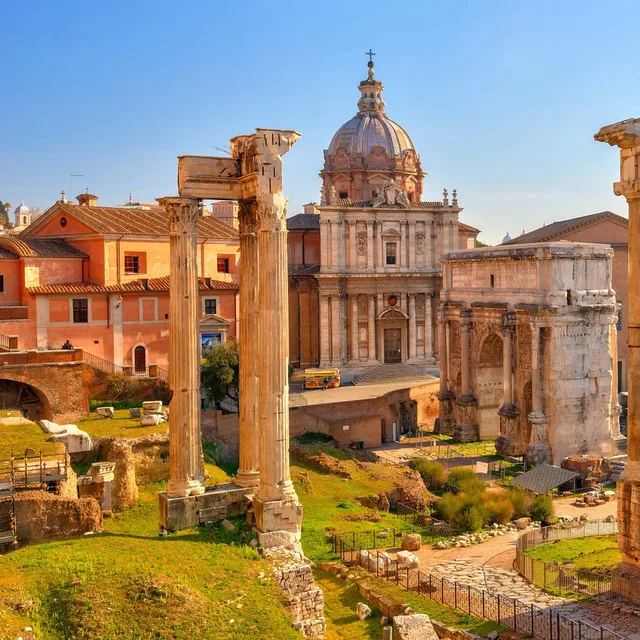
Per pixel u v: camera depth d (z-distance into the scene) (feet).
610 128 109.91
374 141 363.35
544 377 233.96
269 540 99.66
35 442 145.07
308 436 230.07
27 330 211.82
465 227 391.04
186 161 103.40
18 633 72.33
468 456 240.32
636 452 110.73
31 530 114.73
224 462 190.60
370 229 328.08
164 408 189.37
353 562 130.31
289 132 102.37
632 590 108.68
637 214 108.88
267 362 100.99
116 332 224.53
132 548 94.63
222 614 80.69
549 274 231.50
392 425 262.67
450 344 277.85
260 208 100.53
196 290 104.58
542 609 106.63
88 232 227.81
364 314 330.54
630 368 110.52
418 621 84.79
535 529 150.10
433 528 159.53
